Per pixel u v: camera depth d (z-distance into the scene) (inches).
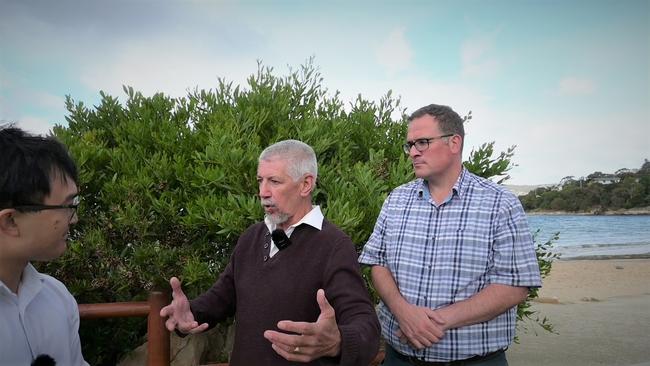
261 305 86.8
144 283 131.7
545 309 369.4
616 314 350.9
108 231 137.1
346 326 72.6
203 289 138.4
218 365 119.0
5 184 59.1
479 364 97.8
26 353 65.2
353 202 128.8
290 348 64.6
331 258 85.0
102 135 166.1
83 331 149.4
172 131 151.5
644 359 243.9
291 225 89.8
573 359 244.5
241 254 95.3
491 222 100.7
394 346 105.4
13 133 62.4
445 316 95.6
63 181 63.5
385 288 105.4
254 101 160.6
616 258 696.4
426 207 107.4
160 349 113.8
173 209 133.2
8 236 61.2
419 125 106.3
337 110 176.1
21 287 66.2
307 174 89.4
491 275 99.7
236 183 131.7
